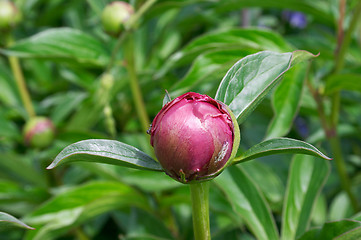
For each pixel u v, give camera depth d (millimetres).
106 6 597
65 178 702
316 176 492
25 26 833
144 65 758
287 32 937
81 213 530
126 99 715
